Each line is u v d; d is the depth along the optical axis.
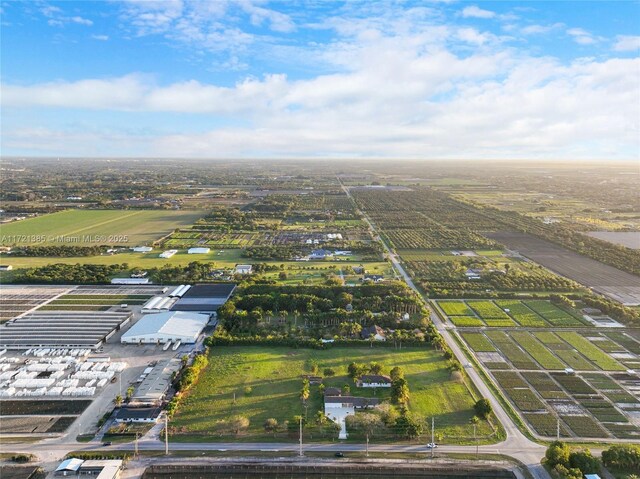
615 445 106.56
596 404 129.88
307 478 102.81
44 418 123.00
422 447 111.81
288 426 117.62
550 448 105.19
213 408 126.44
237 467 104.31
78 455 107.56
